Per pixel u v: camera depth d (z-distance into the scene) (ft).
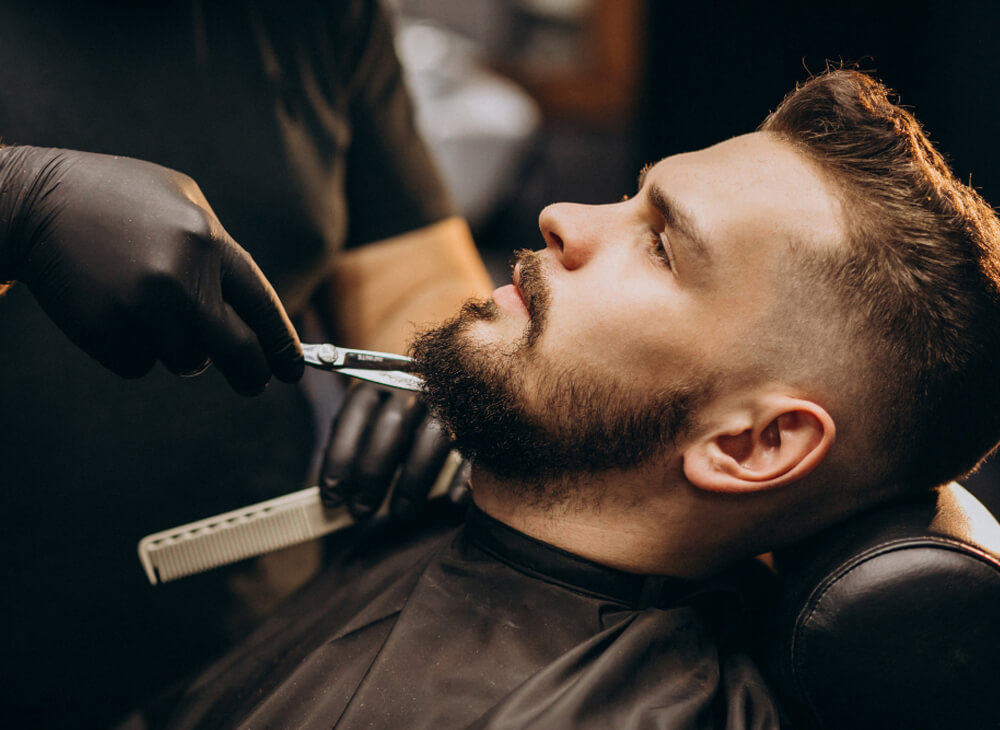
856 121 2.59
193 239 2.44
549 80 16.05
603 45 15.40
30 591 3.47
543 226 2.80
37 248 2.46
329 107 3.62
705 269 2.49
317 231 3.59
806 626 2.38
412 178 4.00
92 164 2.50
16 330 3.19
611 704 2.31
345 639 2.72
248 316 2.60
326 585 3.18
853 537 2.49
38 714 3.61
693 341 2.50
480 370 2.64
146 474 3.53
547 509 2.72
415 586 2.77
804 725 2.47
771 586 2.88
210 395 3.58
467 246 4.28
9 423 3.28
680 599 2.71
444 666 2.51
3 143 3.14
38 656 3.55
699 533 2.66
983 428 2.52
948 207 2.50
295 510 3.05
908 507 2.52
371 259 4.03
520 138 10.84
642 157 12.88
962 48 7.54
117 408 3.41
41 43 3.10
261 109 3.41
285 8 3.42
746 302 2.47
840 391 2.46
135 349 2.49
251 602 3.88
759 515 2.61
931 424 2.47
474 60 12.41
